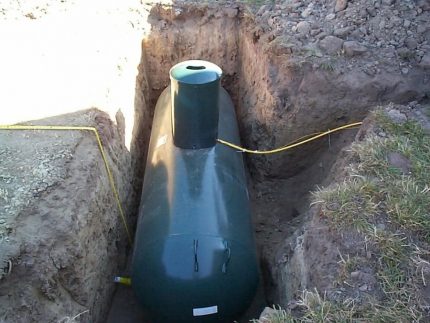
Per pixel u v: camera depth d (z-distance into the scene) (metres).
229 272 3.64
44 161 3.59
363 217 3.25
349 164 3.81
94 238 3.71
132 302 4.37
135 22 5.92
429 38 4.84
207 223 3.77
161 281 3.61
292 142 4.96
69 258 3.29
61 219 3.29
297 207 4.96
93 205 3.64
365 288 2.89
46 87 4.41
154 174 4.42
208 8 6.11
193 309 3.62
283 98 4.88
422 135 3.93
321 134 4.81
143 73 5.91
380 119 4.09
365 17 5.11
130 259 4.69
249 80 5.72
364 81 4.64
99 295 3.90
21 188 3.36
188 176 4.13
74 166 3.64
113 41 5.27
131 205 4.87
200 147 4.40
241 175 4.52
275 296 4.05
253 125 5.50
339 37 4.98
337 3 5.30
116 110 4.57
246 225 4.02
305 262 3.39
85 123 4.00
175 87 4.14
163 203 4.00
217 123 4.40
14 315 2.94
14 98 4.25
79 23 5.43
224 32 6.09
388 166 3.60
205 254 3.62
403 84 4.61
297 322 2.83
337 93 4.70
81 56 4.86
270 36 5.22
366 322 2.71
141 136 5.55
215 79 4.12
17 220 3.17
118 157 4.41
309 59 4.80
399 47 4.83
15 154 3.64
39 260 3.10
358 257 3.04
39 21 5.41
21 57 4.79
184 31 6.10
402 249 3.04
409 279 2.90
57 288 3.27
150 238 3.80
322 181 4.76
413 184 3.42
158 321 3.80
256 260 3.93
